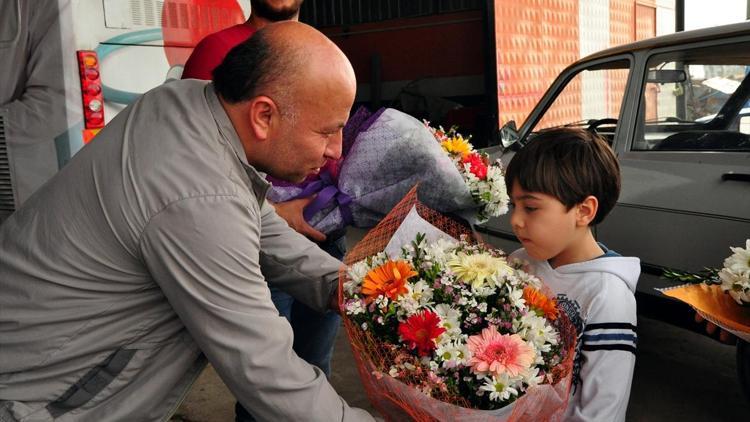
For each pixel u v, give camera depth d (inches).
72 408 56.6
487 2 310.7
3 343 55.9
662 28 471.2
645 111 129.9
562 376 52.8
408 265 58.3
